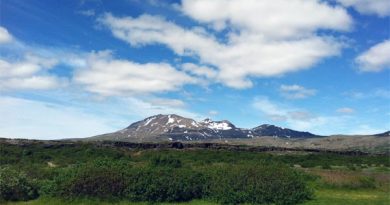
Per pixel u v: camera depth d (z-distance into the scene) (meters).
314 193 33.75
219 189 30.61
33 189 31.34
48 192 30.72
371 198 32.78
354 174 43.66
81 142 79.38
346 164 68.12
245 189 30.34
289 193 30.25
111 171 30.89
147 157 64.25
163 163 46.88
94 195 29.78
